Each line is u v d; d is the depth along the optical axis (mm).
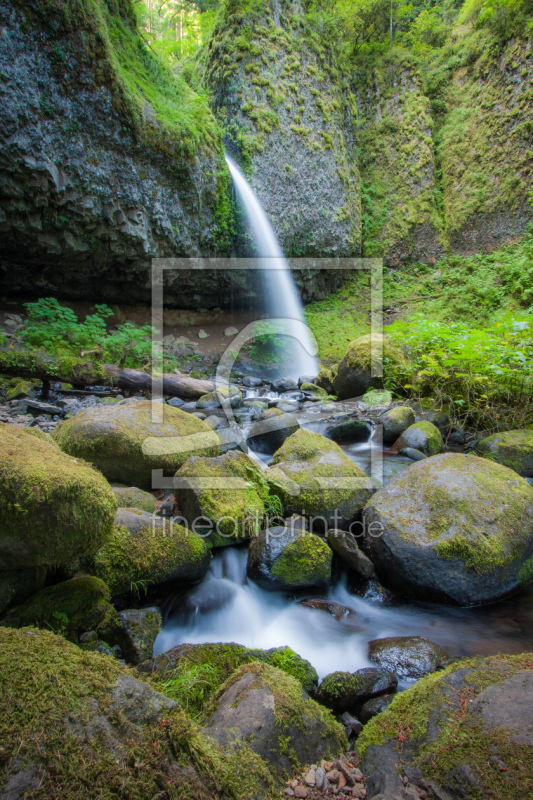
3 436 2111
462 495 3035
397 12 13969
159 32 12734
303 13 11844
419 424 4984
